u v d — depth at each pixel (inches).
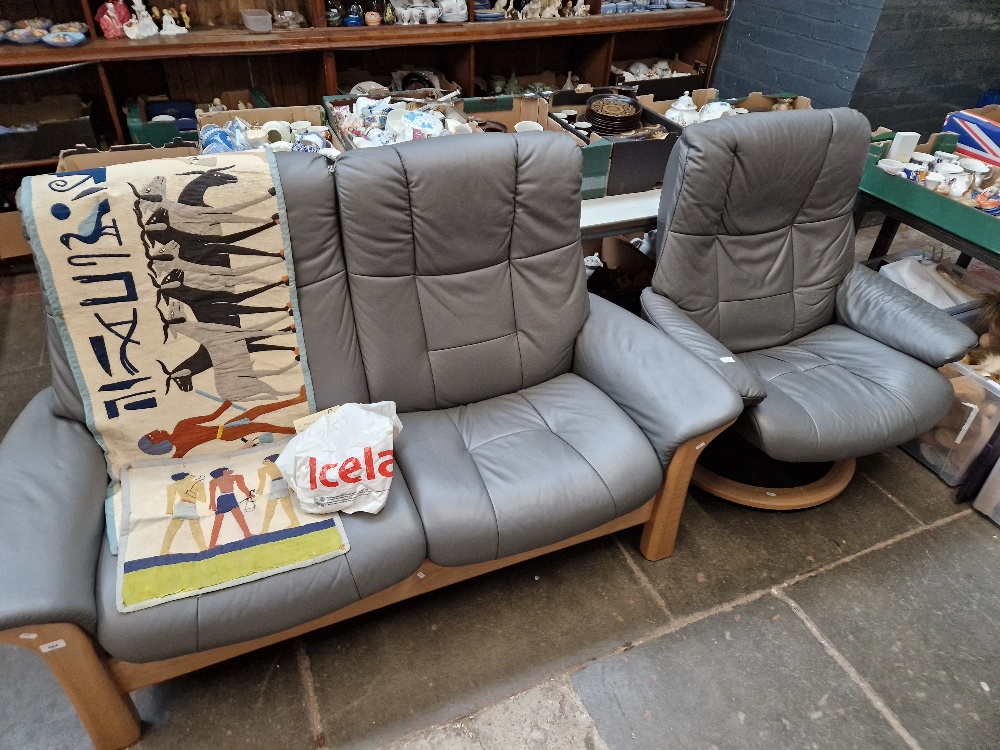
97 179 53.9
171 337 57.8
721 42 140.4
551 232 69.1
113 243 54.3
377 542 53.6
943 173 90.7
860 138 78.6
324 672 61.5
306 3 120.1
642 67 142.6
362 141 80.9
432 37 117.3
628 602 68.9
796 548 75.5
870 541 76.8
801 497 78.4
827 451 69.0
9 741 55.2
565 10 132.4
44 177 53.5
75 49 100.3
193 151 79.6
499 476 60.1
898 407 72.1
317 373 63.7
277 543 52.6
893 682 63.1
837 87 119.3
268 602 50.1
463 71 128.8
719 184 73.9
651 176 90.6
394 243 62.9
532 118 99.8
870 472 86.0
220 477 58.6
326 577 51.7
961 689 62.7
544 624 66.4
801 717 60.1
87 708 50.4
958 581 72.7
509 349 71.2
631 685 61.7
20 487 50.7
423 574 60.0
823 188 80.1
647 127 95.7
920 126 128.2
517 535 57.7
